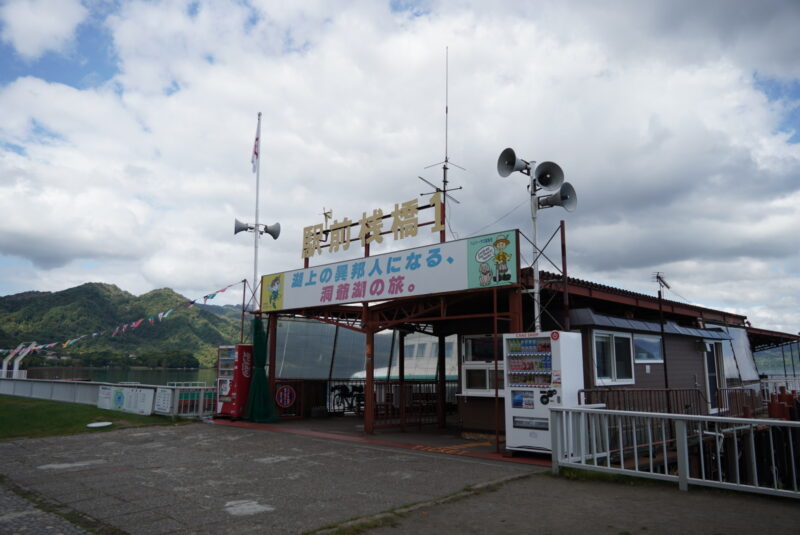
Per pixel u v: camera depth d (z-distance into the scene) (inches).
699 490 265.9
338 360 858.8
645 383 513.0
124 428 541.0
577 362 373.7
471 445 439.2
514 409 375.6
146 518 225.1
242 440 464.4
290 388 674.8
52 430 521.3
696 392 529.0
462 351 510.9
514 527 211.8
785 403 552.4
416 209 521.0
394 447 429.1
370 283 528.4
